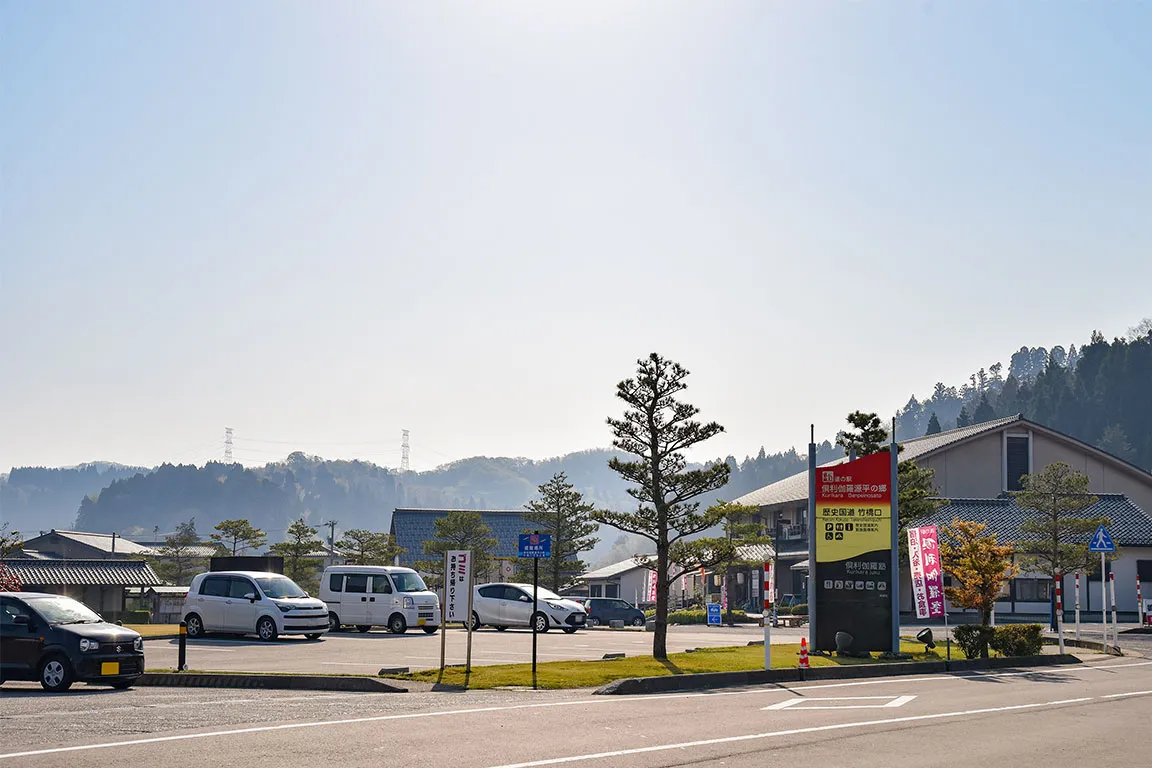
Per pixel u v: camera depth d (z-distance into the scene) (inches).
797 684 767.1
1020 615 1909.4
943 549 1122.7
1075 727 530.6
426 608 1323.8
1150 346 5452.8
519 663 874.8
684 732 496.4
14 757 406.9
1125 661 1030.4
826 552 988.6
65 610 706.2
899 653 963.3
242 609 1169.4
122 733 470.6
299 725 497.7
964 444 2281.0
